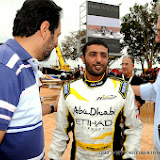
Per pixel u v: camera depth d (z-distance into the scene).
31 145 0.80
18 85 0.71
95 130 0.99
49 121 4.34
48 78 12.53
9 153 0.74
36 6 0.81
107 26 16.03
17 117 0.73
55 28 0.88
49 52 0.91
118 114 1.03
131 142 1.06
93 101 1.01
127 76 2.87
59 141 1.14
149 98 1.28
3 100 0.64
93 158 1.00
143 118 4.39
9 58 0.70
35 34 0.83
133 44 19.77
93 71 1.00
